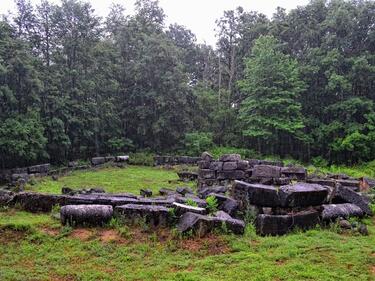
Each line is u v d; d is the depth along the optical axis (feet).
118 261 20.67
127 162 86.89
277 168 44.70
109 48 96.27
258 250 21.77
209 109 108.68
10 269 19.39
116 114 96.17
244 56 121.39
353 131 90.27
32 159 71.82
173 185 55.16
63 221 25.41
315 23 106.01
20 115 65.77
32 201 30.40
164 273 19.06
